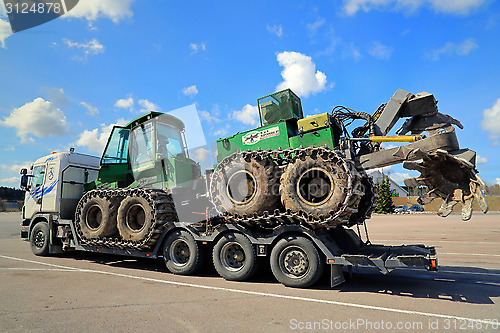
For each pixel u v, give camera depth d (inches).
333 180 203.9
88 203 310.2
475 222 879.7
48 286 215.5
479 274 247.3
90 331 136.0
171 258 261.6
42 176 377.1
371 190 257.4
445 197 225.3
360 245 248.7
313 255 205.8
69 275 252.8
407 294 193.2
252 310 163.3
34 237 362.0
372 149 246.1
